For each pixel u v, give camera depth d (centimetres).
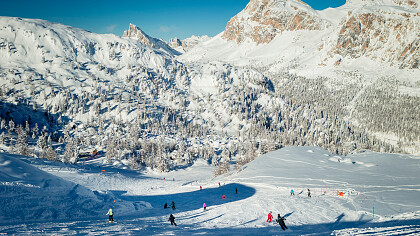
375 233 1817
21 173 3189
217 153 17612
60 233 1836
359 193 4312
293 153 8781
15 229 1934
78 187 3638
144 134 19612
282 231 2411
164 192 6309
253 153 10712
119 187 7400
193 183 7712
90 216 3138
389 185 4803
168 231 2244
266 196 4584
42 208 2844
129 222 2722
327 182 5522
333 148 13725
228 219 3070
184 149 16275
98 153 15350
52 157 11469
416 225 2128
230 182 6669
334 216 3092
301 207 3541
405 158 7494
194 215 3444
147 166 14088
